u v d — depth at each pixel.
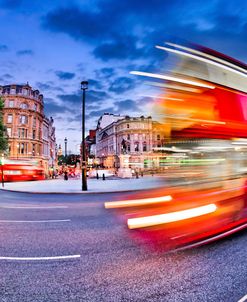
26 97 61.25
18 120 59.59
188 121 5.91
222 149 5.77
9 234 6.11
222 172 5.69
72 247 5.06
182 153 5.84
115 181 29.31
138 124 75.38
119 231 6.31
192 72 6.11
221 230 5.39
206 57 6.19
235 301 3.03
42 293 3.27
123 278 3.67
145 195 12.70
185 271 3.87
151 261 4.28
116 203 11.41
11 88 60.34
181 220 5.20
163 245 5.08
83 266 4.10
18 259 4.42
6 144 36.66
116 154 79.62
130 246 5.07
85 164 18.55
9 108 58.69
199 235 5.12
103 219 7.93
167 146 6.12
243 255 4.46
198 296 3.15
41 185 25.28
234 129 6.00
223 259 4.29
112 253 4.69
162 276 3.71
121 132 76.88
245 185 5.93
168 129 6.16
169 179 5.80
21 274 3.82
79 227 6.83
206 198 5.40
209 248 4.85
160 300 3.08
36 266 4.11
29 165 39.47
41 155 66.25
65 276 3.75
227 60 6.43
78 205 11.30
